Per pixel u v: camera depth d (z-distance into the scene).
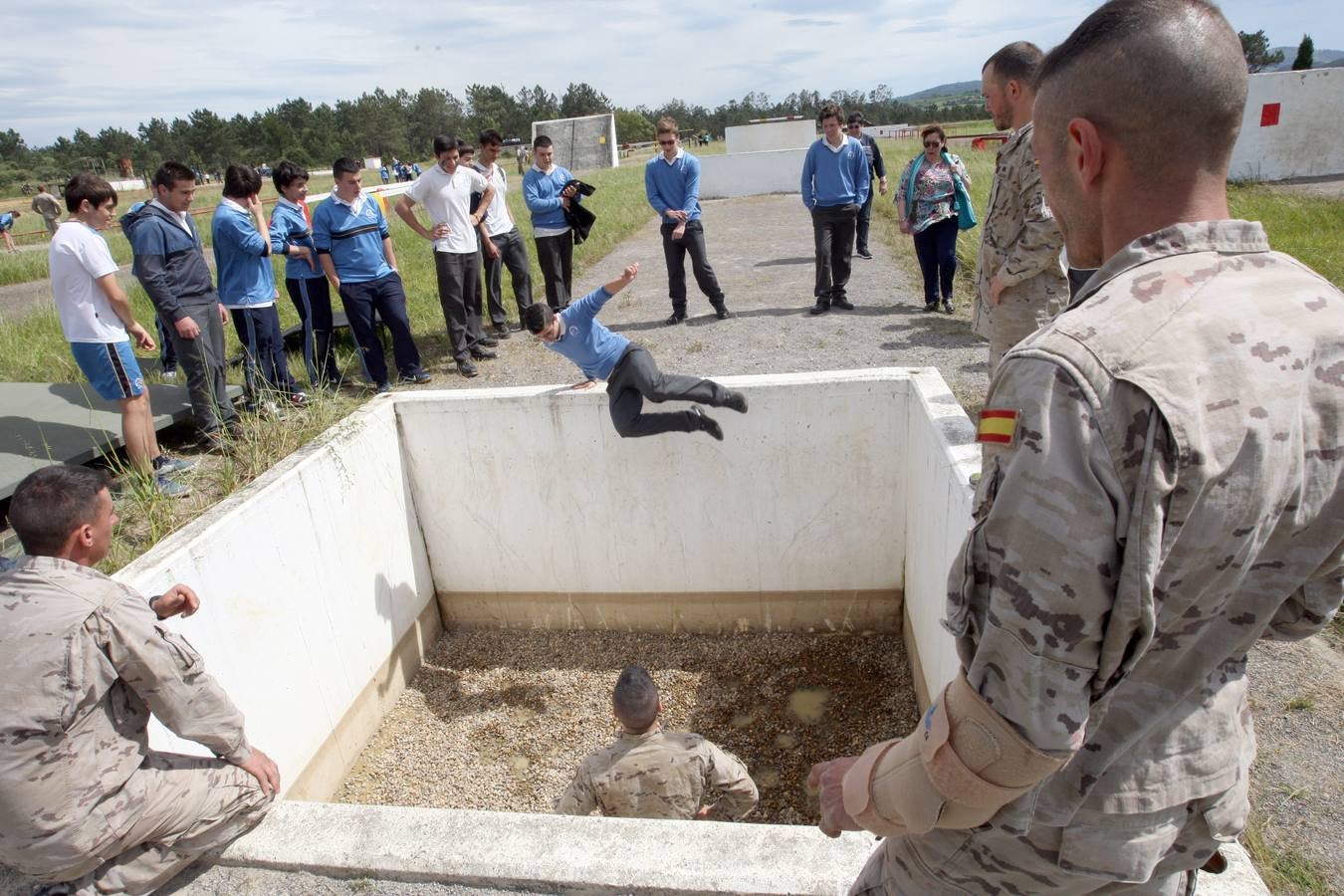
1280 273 0.97
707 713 4.52
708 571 4.98
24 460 4.49
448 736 4.59
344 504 4.40
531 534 5.06
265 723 3.78
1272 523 0.93
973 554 0.99
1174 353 0.89
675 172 7.48
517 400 4.73
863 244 10.28
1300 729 2.70
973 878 1.18
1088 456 0.88
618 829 2.25
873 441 4.56
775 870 2.06
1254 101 15.40
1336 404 0.94
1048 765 0.95
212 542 3.49
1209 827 1.10
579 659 5.06
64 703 2.03
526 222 15.27
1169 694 1.03
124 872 2.19
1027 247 3.43
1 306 12.37
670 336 7.43
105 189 4.22
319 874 2.30
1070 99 1.01
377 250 6.21
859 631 5.02
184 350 4.89
